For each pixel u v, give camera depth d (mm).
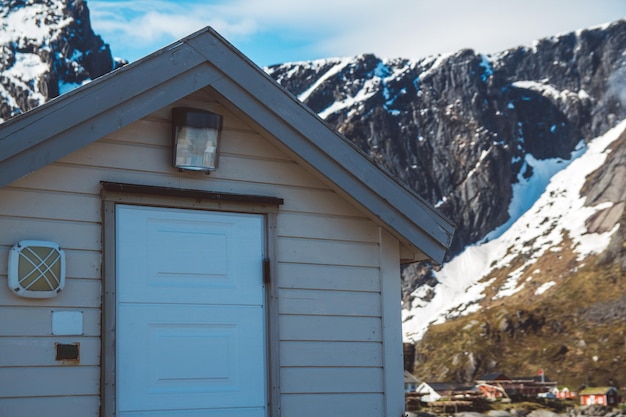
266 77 7809
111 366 7199
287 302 8055
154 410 7344
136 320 7387
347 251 8414
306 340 8094
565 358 113812
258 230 8031
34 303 7000
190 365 7551
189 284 7652
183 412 7453
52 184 7188
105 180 7383
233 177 7938
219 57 7594
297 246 8172
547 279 142500
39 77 148000
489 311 138125
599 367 108000
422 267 164750
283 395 7906
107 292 7266
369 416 8266
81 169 7316
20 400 6832
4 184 6750
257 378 7809
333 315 8258
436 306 153625
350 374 8250
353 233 8469
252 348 7832
